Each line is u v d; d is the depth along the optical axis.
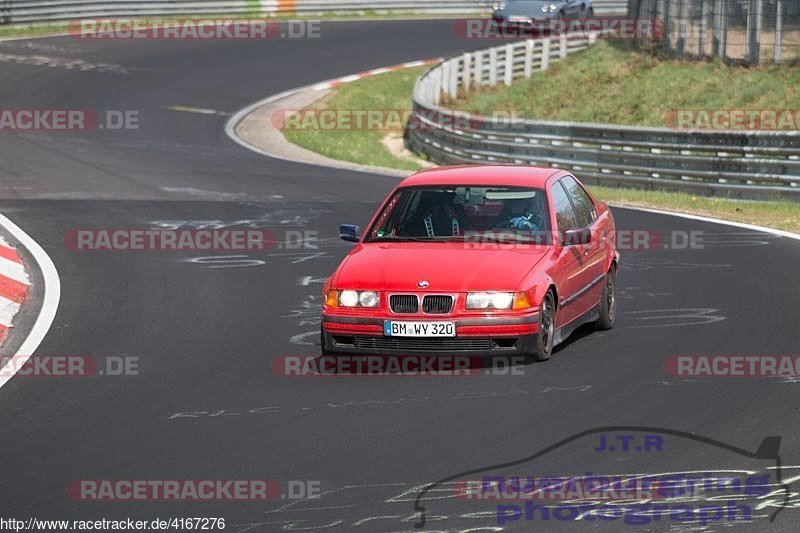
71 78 120.44
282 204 65.19
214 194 68.75
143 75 124.94
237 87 122.56
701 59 114.75
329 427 27.47
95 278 46.47
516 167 38.22
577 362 33.12
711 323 37.66
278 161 86.25
